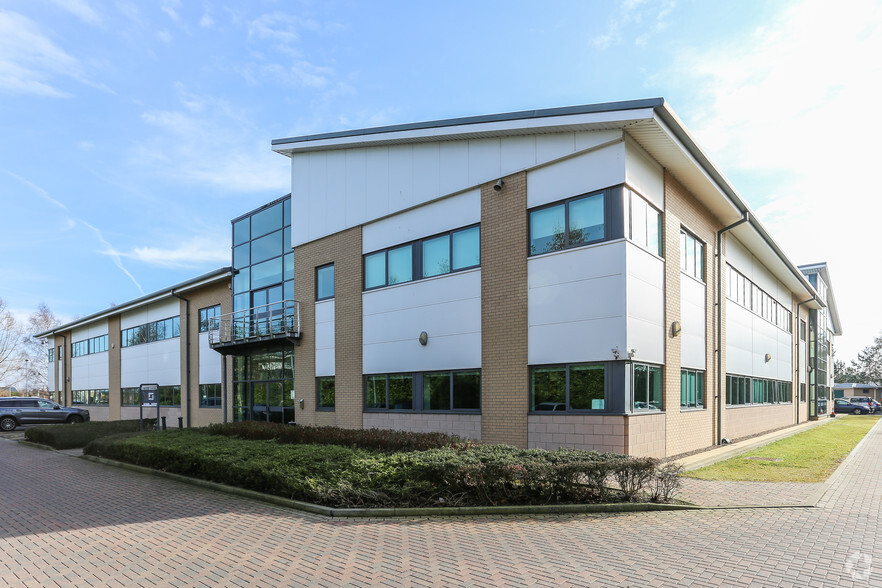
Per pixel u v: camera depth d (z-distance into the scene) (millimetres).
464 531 7375
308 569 5930
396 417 16312
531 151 13812
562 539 6980
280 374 21344
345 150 18781
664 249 14078
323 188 19500
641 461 8742
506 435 13562
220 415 24938
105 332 36250
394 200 16953
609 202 12391
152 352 30609
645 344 12773
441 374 15305
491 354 14070
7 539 7449
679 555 6324
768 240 20688
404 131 16219
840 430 25297
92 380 37531
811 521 7934
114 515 8703
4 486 11656
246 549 6676
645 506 8594
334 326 18641
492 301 14188
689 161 13859
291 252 21031
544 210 13586
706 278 16906
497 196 14375
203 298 26719
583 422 12242
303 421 19516
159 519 8336
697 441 15617
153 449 12891
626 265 12031
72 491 10852
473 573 5746
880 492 10062
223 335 23797
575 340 12578
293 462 10078
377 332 17141
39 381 71625
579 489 8820
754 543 6805
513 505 8523
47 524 8227
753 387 22016
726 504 8930
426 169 16156
